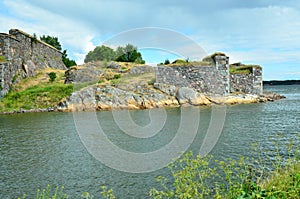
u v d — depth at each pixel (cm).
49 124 2052
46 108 2917
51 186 881
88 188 862
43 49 4625
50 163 1107
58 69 4816
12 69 3412
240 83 3997
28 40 4034
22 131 1795
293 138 1487
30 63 3947
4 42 3331
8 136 1644
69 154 1227
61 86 3247
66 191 844
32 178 951
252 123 2012
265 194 508
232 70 4103
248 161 1029
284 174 609
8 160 1159
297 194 517
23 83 3550
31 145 1407
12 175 981
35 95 3127
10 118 2422
